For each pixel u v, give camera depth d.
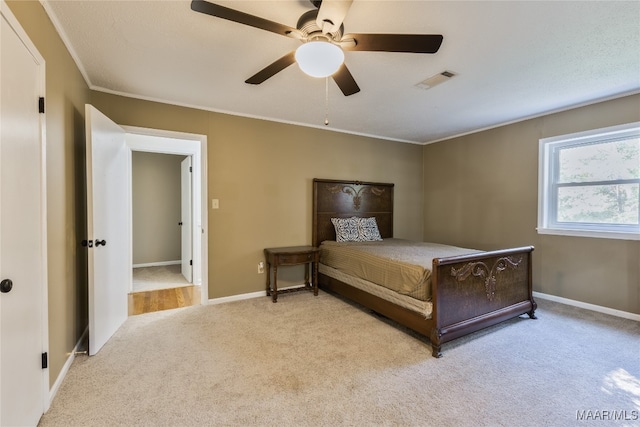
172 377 2.02
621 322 2.96
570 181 3.54
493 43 2.09
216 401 1.77
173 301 3.68
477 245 4.43
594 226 3.36
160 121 3.24
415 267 2.55
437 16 1.80
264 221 3.89
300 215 4.16
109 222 2.63
